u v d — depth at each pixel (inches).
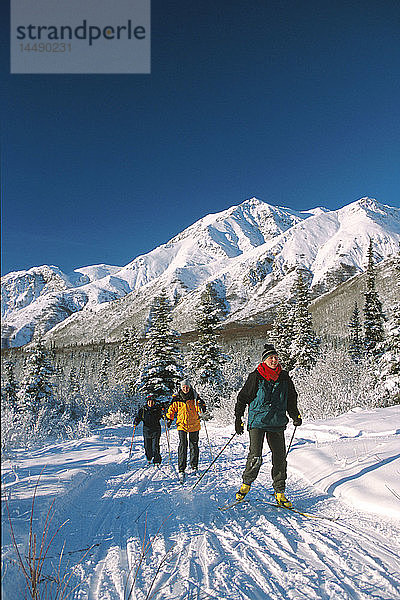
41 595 109.4
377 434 299.0
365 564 125.6
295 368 1350.9
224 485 232.2
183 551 140.7
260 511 180.1
